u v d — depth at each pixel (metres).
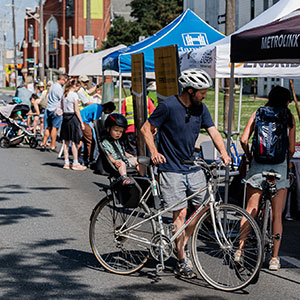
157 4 88.12
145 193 6.61
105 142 7.05
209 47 10.26
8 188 12.53
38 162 16.88
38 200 11.24
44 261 7.31
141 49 14.94
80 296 6.08
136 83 11.83
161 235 6.48
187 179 6.43
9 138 20.52
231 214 6.40
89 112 15.52
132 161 7.65
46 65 118.19
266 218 6.64
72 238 8.45
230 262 6.43
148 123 6.41
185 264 6.66
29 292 6.19
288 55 6.55
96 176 14.39
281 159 6.98
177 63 10.59
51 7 116.12
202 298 6.04
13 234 8.63
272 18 9.53
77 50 109.50
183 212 6.59
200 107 6.45
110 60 16.23
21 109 20.69
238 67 10.01
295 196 9.66
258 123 7.10
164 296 6.09
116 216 6.84
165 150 6.45
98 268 7.05
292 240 8.57
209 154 11.11
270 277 6.79
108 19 109.69
